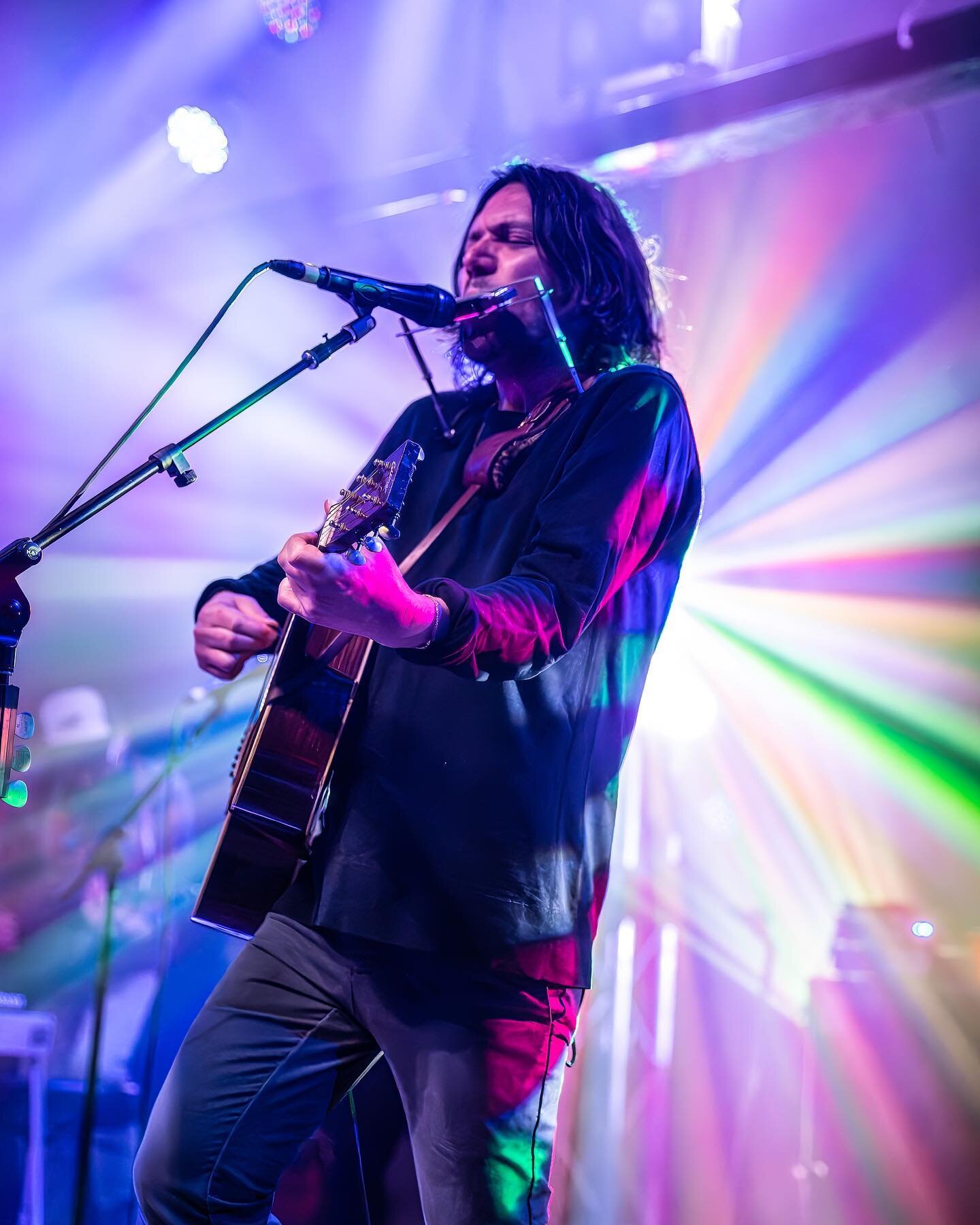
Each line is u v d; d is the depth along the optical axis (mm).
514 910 1664
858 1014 4055
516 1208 1657
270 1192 1788
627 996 5688
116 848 3867
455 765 1727
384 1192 2176
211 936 4285
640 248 2289
